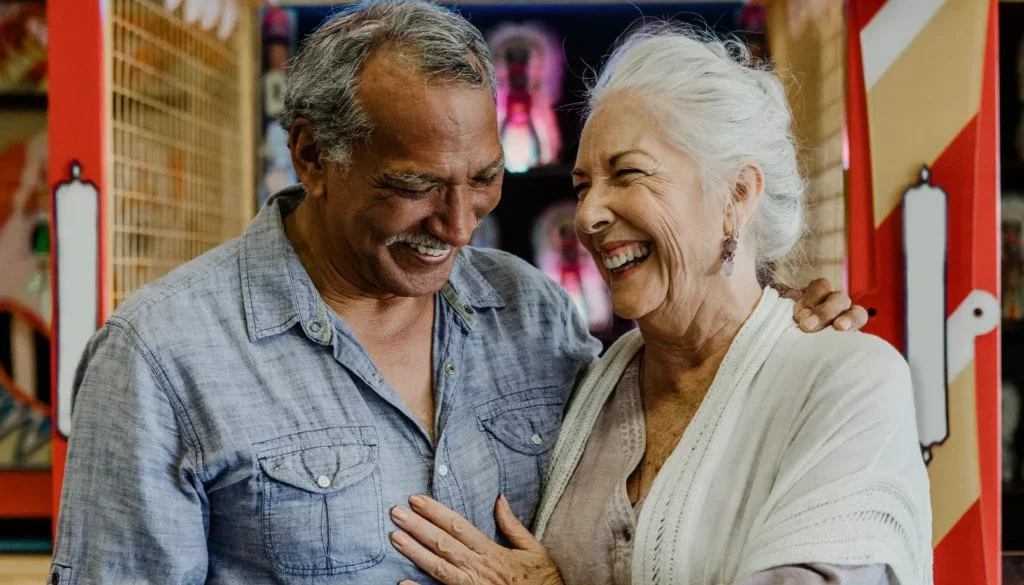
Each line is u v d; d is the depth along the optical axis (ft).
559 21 8.94
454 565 4.19
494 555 4.28
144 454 3.86
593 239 4.39
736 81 4.26
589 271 9.10
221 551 4.12
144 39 5.56
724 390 4.26
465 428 4.47
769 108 4.38
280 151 7.87
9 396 8.92
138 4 5.48
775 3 6.76
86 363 4.17
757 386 4.25
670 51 4.26
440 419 4.39
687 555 4.06
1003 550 8.88
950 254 5.02
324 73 3.85
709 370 4.47
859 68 5.03
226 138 7.03
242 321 4.14
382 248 3.96
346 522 4.03
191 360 3.98
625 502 4.31
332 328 4.18
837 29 5.34
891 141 5.02
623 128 4.23
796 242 4.70
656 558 4.11
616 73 4.35
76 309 5.01
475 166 3.81
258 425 4.01
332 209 4.04
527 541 4.43
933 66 4.99
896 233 5.04
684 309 4.36
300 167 4.11
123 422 3.88
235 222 7.28
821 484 3.80
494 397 4.62
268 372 4.10
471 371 4.59
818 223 5.78
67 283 5.00
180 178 6.19
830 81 5.50
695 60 4.23
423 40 3.74
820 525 3.67
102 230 4.99
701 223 4.24
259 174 7.69
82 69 4.93
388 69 3.72
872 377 3.96
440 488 4.27
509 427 4.61
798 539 3.67
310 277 4.33
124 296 5.33
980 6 4.95
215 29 6.77
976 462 5.05
